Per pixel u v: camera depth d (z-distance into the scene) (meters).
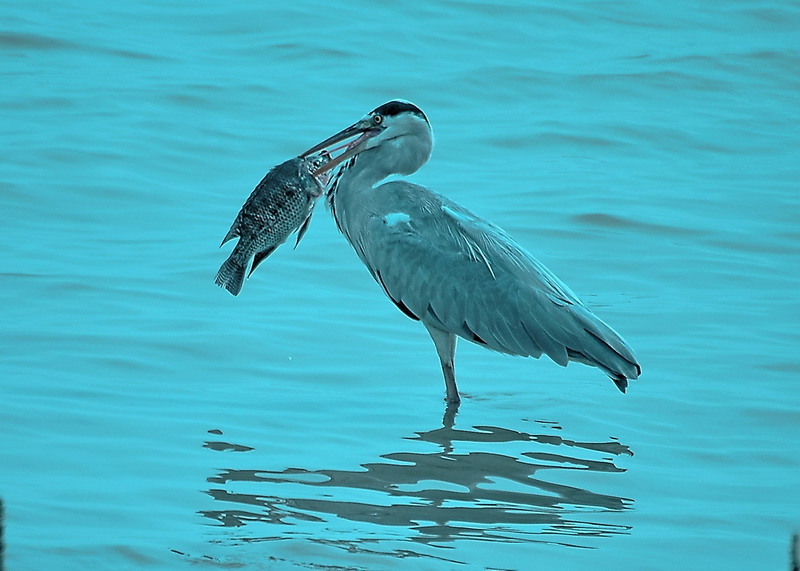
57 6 28.55
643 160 21.89
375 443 10.91
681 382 12.72
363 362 13.24
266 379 12.52
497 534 9.02
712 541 9.02
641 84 26.14
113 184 18.80
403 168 13.45
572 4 31.28
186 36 27.36
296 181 11.66
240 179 19.75
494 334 12.31
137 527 8.71
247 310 14.44
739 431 11.46
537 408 12.09
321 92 24.30
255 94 23.89
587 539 8.98
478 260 12.57
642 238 17.75
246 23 28.36
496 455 10.74
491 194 19.42
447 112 24.00
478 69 26.23
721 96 25.91
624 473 10.39
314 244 17.16
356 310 14.81
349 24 28.66
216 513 9.09
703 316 14.77
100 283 14.85
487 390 12.72
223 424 11.09
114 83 23.84
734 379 12.78
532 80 25.89
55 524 8.61
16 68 24.39
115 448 10.24
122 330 13.38
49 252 15.91
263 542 8.59
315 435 11.01
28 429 10.48
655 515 9.52
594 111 24.38
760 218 18.84
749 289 15.87
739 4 32.09
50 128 21.05
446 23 29.27
